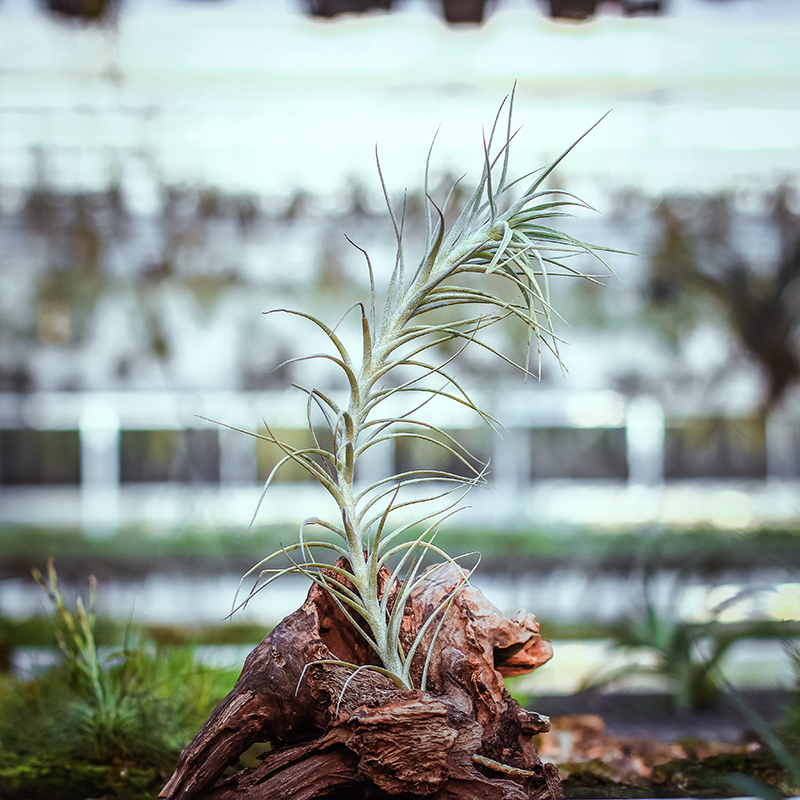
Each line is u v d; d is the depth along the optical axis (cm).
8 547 677
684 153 577
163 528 712
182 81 520
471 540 671
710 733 214
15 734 181
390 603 124
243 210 611
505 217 117
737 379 661
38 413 777
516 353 659
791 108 531
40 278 659
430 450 751
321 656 112
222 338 685
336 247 632
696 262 613
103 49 471
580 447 772
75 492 792
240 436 741
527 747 123
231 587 617
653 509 717
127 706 174
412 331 113
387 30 473
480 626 128
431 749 104
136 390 775
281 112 550
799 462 730
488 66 507
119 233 621
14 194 589
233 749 111
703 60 494
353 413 110
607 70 509
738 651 348
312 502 745
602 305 657
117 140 564
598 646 383
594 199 597
